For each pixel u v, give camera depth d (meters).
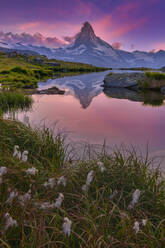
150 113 11.49
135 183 3.29
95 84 31.80
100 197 2.74
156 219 2.74
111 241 2.17
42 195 2.87
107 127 8.34
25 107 12.36
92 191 3.06
